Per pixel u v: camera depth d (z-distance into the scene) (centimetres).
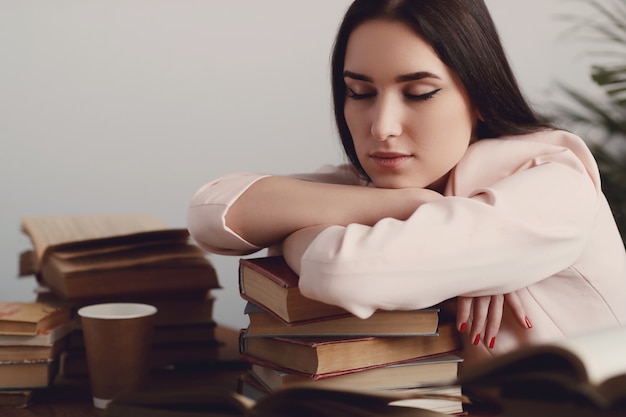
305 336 90
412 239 86
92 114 260
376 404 71
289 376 90
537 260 93
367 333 90
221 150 268
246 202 103
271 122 270
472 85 102
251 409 67
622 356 59
